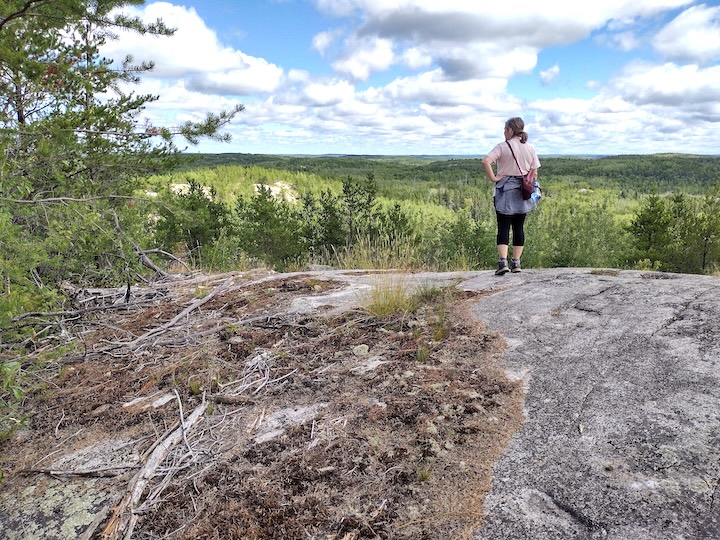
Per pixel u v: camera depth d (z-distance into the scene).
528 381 2.71
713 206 28.58
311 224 24.69
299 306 4.49
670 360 2.71
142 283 5.73
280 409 2.71
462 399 2.57
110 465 2.36
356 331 3.73
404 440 2.27
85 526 2.00
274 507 1.93
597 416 2.27
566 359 2.90
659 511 1.68
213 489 2.09
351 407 2.63
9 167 3.99
